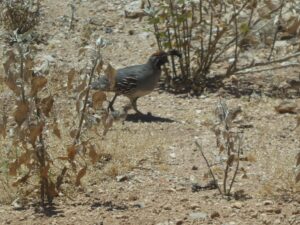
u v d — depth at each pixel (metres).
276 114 15.55
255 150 13.31
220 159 12.70
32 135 10.12
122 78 14.87
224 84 17.39
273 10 17.03
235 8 17.44
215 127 11.21
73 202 10.82
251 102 16.28
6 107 14.42
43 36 19.47
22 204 10.70
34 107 10.10
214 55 18.89
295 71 18.36
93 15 20.84
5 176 11.36
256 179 11.91
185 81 17.14
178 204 10.80
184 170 12.38
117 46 19.23
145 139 13.52
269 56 17.73
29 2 19.62
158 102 16.30
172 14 16.61
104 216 10.28
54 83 15.84
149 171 12.26
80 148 10.50
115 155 12.61
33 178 11.16
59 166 11.75
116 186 11.56
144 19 20.53
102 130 13.70
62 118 13.88
